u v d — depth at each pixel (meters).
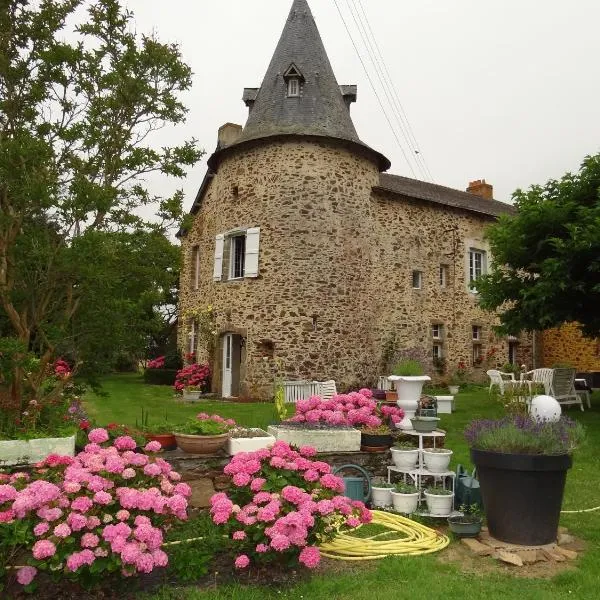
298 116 14.09
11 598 3.17
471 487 4.97
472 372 16.97
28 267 5.36
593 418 10.04
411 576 3.60
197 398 13.14
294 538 3.32
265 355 13.32
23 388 5.41
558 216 9.77
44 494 2.98
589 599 3.29
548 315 9.77
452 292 16.61
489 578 3.62
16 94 5.93
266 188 13.77
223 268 14.46
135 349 5.97
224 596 3.29
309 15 15.71
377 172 15.23
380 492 5.01
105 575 3.17
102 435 4.02
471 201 19.08
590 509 5.02
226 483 4.81
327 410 5.75
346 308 13.70
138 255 5.74
